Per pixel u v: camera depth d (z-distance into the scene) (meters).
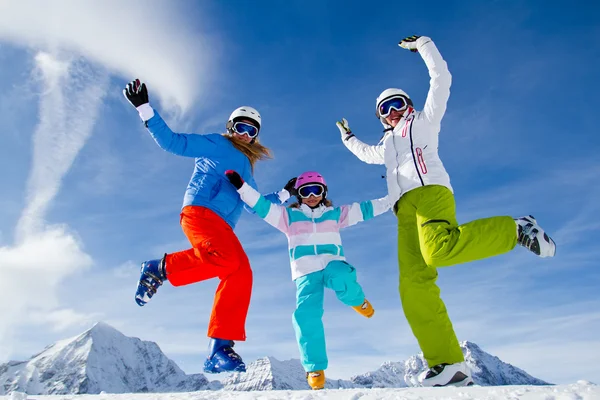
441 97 3.56
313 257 4.25
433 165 3.49
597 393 1.65
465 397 1.85
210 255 3.44
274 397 2.15
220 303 3.39
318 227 4.39
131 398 2.46
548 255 2.89
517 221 2.93
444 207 3.31
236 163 4.10
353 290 4.25
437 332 3.04
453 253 2.96
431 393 1.98
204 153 3.99
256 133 4.35
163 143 3.85
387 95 4.00
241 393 2.37
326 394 2.14
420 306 3.13
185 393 2.52
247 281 3.50
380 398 1.97
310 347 3.95
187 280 3.54
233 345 3.33
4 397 2.48
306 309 4.06
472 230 2.93
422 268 3.24
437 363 2.99
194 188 3.86
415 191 3.47
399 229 3.54
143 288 3.53
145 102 3.74
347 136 4.76
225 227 3.66
